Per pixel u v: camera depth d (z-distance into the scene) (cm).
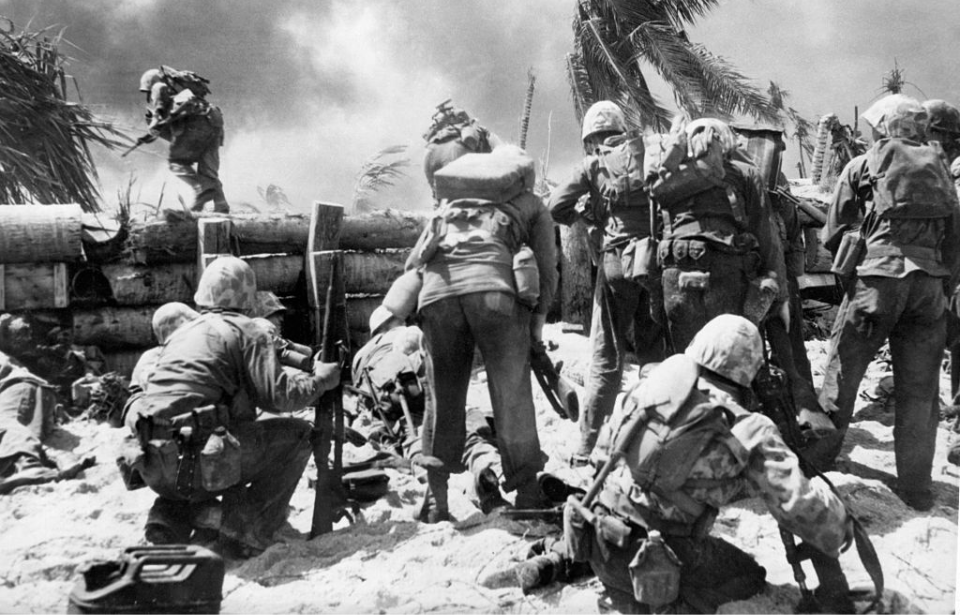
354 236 824
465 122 702
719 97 883
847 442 658
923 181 539
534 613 423
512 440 507
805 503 384
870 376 812
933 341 554
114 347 754
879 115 564
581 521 413
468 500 557
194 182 830
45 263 720
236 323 500
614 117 624
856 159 572
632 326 628
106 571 395
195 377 482
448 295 495
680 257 545
